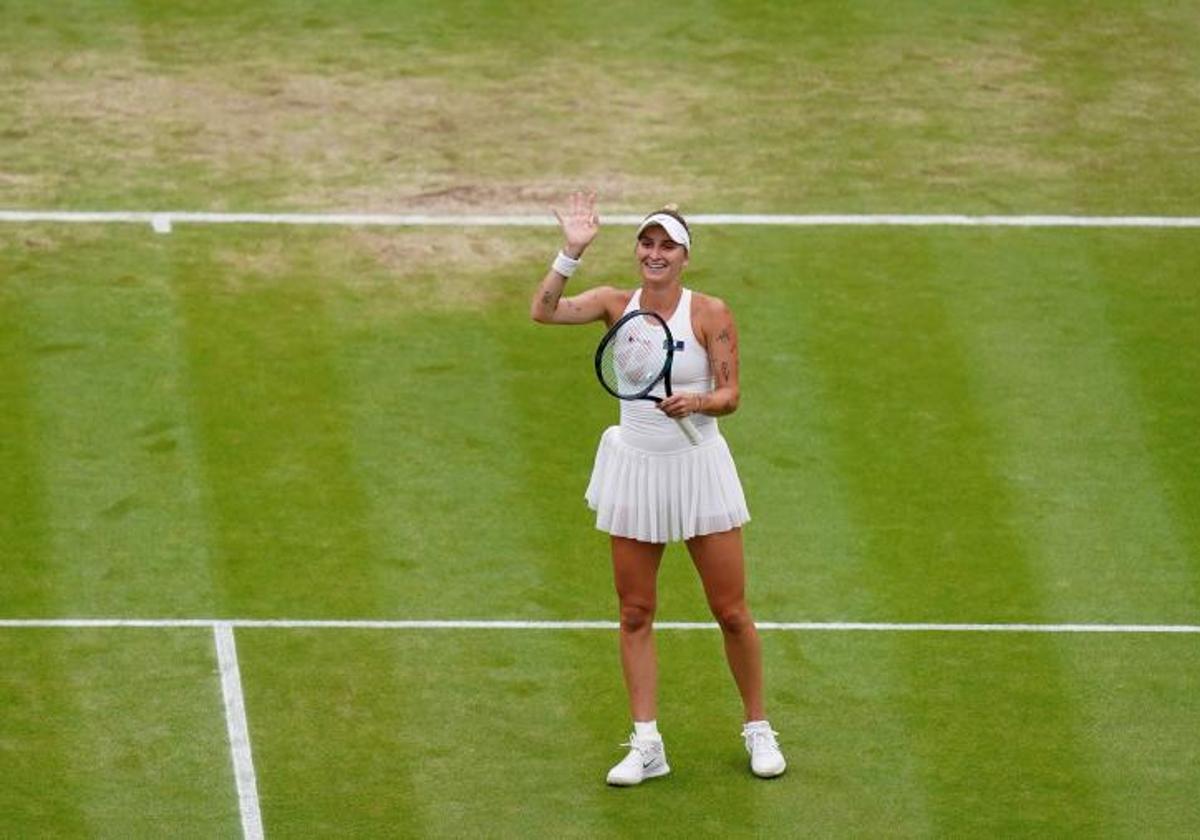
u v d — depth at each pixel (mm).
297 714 40812
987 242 59250
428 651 42906
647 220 36719
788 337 54938
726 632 38344
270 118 64500
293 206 60250
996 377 53438
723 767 39250
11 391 52000
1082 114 65625
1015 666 42625
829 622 44062
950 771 39156
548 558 46219
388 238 58938
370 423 51219
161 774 38938
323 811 37938
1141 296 57094
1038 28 70312
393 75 66938
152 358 53531
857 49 68750
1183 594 45219
